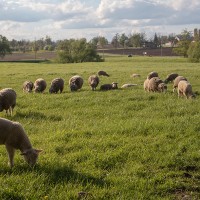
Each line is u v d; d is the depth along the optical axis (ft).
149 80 83.82
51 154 33.88
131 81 114.11
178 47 392.06
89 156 33.50
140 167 31.19
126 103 63.67
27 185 26.37
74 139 39.14
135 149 35.99
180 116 52.19
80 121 49.08
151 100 68.03
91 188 26.81
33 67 226.99
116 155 33.68
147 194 26.27
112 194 25.94
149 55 424.87
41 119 51.01
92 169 30.66
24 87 93.20
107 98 69.62
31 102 67.05
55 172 29.22
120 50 534.78
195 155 34.04
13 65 259.39
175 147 36.78
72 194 25.41
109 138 39.27
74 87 91.15
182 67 193.77
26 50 625.82
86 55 357.82
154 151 35.47
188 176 30.14
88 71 164.86
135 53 472.03
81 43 362.94
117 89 91.09
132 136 41.16
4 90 55.88
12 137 30.68
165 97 71.67
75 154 33.76
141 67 203.82
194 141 38.93
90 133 41.81
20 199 24.57
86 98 69.82
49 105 63.31
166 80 108.78
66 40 379.35
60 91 89.15
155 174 30.04
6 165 30.83
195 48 293.43
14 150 31.37
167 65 224.94
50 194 25.34
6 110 55.62
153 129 43.50
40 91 89.51
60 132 41.45
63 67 221.66
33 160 30.22
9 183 26.63
